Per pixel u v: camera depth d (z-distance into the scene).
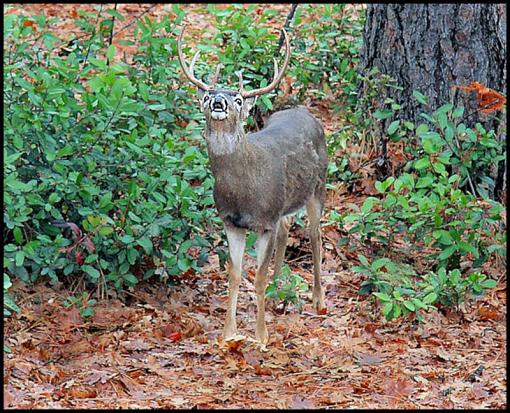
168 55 14.48
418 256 13.87
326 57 17.47
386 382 10.59
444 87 15.48
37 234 12.19
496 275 13.48
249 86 15.48
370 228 13.27
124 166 12.63
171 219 12.27
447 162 13.55
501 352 11.53
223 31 16.34
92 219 11.84
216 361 11.12
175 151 13.26
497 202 14.33
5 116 12.24
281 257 12.84
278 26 22.31
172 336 11.56
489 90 14.02
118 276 12.27
